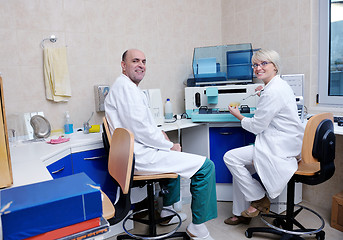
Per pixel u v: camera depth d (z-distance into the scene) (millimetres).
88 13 2320
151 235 1785
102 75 2434
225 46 2785
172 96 2904
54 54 2143
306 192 2502
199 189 1722
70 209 673
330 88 2400
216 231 2068
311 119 1541
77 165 1813
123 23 2514
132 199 2049
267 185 1808
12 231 605
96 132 2199
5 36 1980
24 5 2035
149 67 2703
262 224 2154
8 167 933
